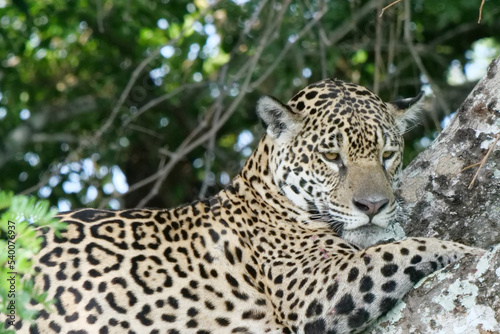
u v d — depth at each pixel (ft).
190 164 73.46
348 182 35.99
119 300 34.24
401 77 71.31
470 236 33.60
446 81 72.33
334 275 33.42
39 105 74.74
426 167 35.45
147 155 75.82
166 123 72.64
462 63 72.90
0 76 72.79
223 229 36.96
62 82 75.66
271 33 64.13
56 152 72.84
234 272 36.17
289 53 64.54
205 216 37.37
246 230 37.17
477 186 33.65
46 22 70.28
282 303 35.19
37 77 75.36
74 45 74.13
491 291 28.71
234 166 70.69
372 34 68.69
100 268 34.53
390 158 37.32
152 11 69.92
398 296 32.07
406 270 32.04
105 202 54.08
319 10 56.54
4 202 25.85
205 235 36.70
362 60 70.95
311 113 37.40
